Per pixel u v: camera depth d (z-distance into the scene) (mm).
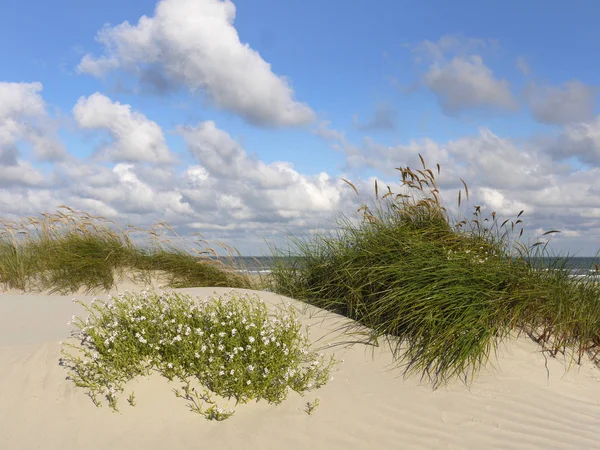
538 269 6293
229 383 4426
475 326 5207
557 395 4898
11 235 11070
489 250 6703
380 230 6949
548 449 4047
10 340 5191
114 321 5051
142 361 4617
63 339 5047
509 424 4391
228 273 10203
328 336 5754
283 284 7957
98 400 4219
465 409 4570
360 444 4000
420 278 5727
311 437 4043
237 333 4867
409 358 5266
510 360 5332
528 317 5855
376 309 5848
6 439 3734
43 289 9828
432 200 7109
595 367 5480
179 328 4621
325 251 7504
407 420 4371
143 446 3797
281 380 4652
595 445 4125
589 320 5793
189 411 4227
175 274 10430
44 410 4074
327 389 4746
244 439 3951
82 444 3768
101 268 10039
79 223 11203
